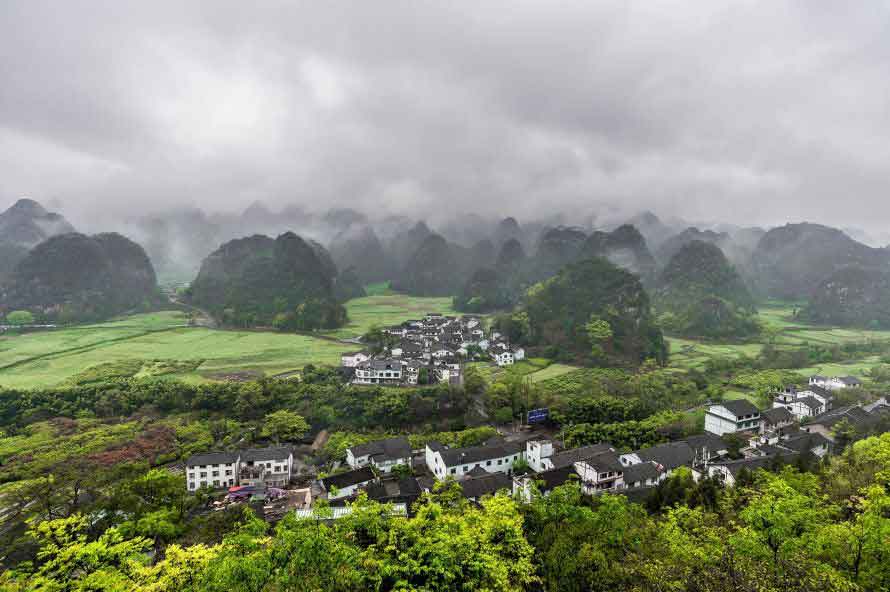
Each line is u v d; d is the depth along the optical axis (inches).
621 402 4776.1
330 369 6220.5
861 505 1761.8
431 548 1424.7
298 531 1508.4
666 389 5536.4
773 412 4323.3
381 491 3105.3
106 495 2849.4
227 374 6245.1
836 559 1445.6
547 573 1557.6
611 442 4094.5
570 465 3371.1
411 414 4849.9
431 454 3742.6
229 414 5004.9
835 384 5447.8
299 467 3917.3
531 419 4734.3
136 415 4894.2
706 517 1894.7
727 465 3189.0
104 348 7642.7
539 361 7160.4
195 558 1531.7
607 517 1779.0
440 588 1348.4
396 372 6043.3
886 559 1370.6
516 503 2033.7
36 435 4261.8
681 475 2817.4
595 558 1481.3
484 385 5551.2
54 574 1590.8
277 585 1341.0
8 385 5561.0
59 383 5644.7
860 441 3029.0
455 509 2082.9
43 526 1839.3
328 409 4891.7
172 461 3988.7
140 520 2294.5
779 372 6200.8
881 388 5388.8
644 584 1360.7
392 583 1408.7
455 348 7859.3
